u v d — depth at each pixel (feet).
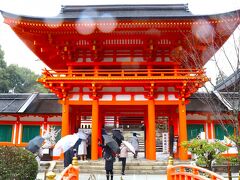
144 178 56.24
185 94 72.79
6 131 93.40
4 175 30.07
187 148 48.91
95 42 73.61
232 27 65.62
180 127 71.56
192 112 86.43
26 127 93.35
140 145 123.03
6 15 66.59
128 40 75.00
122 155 58.95
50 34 72.54
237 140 46.26
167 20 66.54
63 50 77.00
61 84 71.41
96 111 72.74
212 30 68.33
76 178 40.68
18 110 91.91
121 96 74.49
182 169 41.78
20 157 31.94
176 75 70.95
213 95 88.69
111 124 145.59
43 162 68.23
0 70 248.52
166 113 92.43
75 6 89.15
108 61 77.66
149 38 72.95
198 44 72.54
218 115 74.84
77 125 90.33
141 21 66.85
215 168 66.90
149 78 69.62
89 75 79.10
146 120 84.58
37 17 67.26
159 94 74.23
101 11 87.92
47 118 93.09
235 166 67.56
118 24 67.72
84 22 67.67
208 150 44.70
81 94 74.69
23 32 71.72
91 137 73.15
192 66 78.84
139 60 77.41
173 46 74.69
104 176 58.13
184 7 86.79
